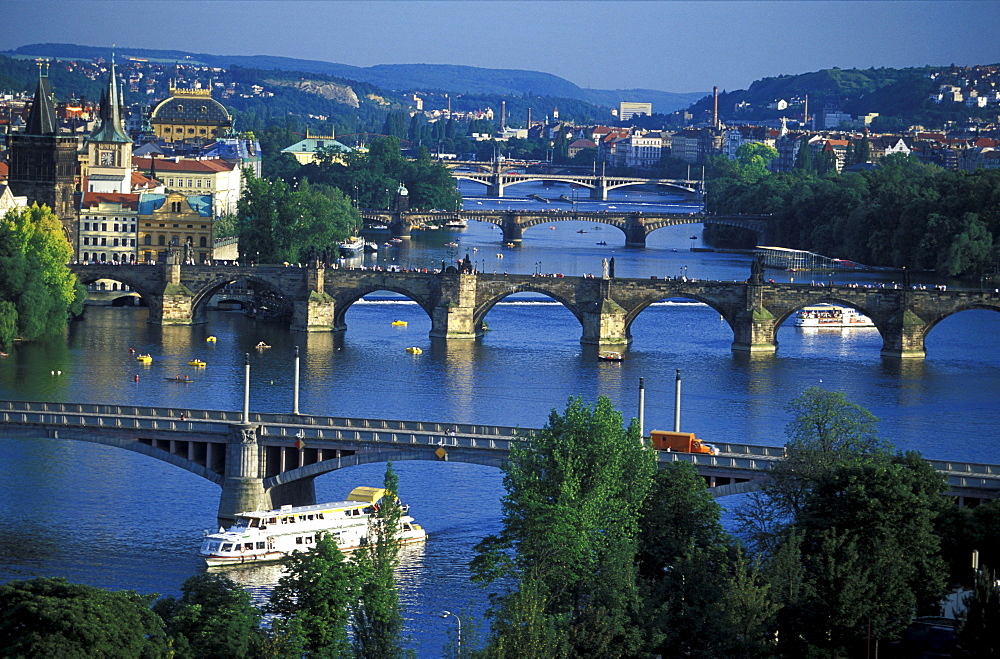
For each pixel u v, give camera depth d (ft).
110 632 612.29
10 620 609.83
